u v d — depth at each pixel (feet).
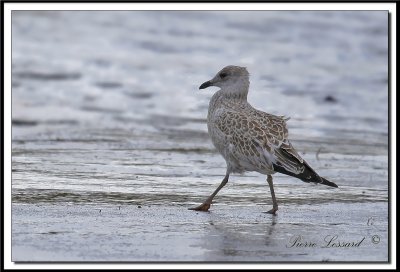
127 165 47.16
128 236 31.09
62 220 33.47
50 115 64.28
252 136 37.81
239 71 41.39
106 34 98.12
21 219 33.35
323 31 107.76
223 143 39.06
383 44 103.35
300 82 80.74
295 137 59.26
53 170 44.75
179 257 28.40
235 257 28.71
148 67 84.48
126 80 78.59
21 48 88.33
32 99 69.51
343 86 80.07
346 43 102.47
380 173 47.50
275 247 30.35
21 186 40.24
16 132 57.47
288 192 41.81
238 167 38.91
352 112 69.62
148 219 34.42
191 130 60.85
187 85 78.07
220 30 104.37
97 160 48.37
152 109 68.74
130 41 95.81
